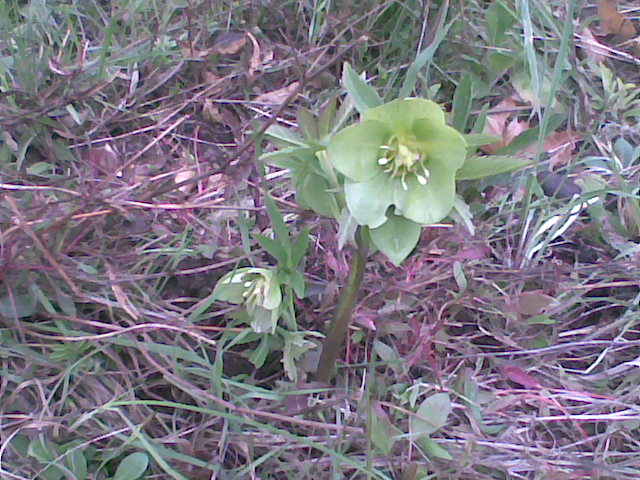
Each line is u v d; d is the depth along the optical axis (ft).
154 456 1.41
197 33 2.15
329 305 1.67
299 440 1.43
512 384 1.70
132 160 1.79
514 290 1.81
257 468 1.52
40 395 1.53
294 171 1.28
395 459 1.51
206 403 1.56
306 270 1.76
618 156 2.04
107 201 1.62
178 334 1.56
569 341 1.76
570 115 2.11
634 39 2.31
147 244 1.73
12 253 1.61
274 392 1.51
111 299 1.66
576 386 1.68
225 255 1.73
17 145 1.85
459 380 1.62
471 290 1.74
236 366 1.64
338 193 1.23
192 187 1.89
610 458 1.59
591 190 1.92
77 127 1.93
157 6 2.22
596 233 1.89
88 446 1.50
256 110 2.04
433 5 2.15
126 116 1.98
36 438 1.47
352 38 2.15
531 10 2.18
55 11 2.14
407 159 1.11
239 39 2.14
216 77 2.11
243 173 1.82
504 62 2.06
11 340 1.56
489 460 1.55
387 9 2.22
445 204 1.14
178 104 2.03
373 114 1.09
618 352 1.75
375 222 1.14
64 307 1.58
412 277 1.74
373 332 1.68
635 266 1.78
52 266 1.56
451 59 2.13
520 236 1.86
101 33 2.15
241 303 1.54
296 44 2.19
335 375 1.64
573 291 1.80
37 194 1.77
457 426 1.61
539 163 1.94
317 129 1.33
